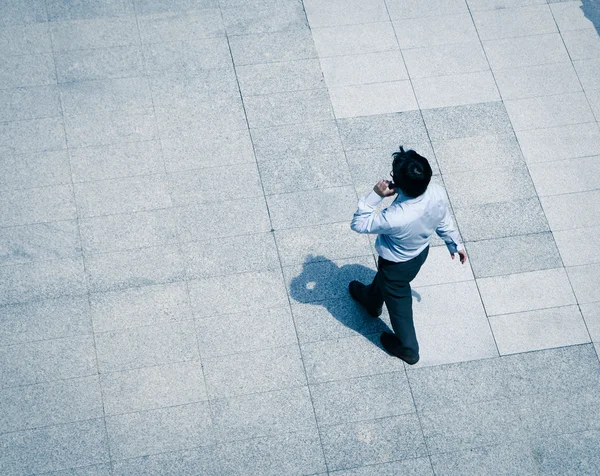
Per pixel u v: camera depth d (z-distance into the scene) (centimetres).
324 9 693
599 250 588
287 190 597
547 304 562
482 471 499
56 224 570
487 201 605
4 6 670
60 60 646
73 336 529
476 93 657
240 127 624
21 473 482
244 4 691
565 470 502
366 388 523
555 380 533
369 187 604
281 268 565
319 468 495
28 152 600
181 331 535
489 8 707
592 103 659
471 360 538
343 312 552
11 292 541
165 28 671
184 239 571
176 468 489
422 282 567
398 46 677
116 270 555
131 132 615
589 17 707
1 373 512
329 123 632
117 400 509
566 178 619
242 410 510
